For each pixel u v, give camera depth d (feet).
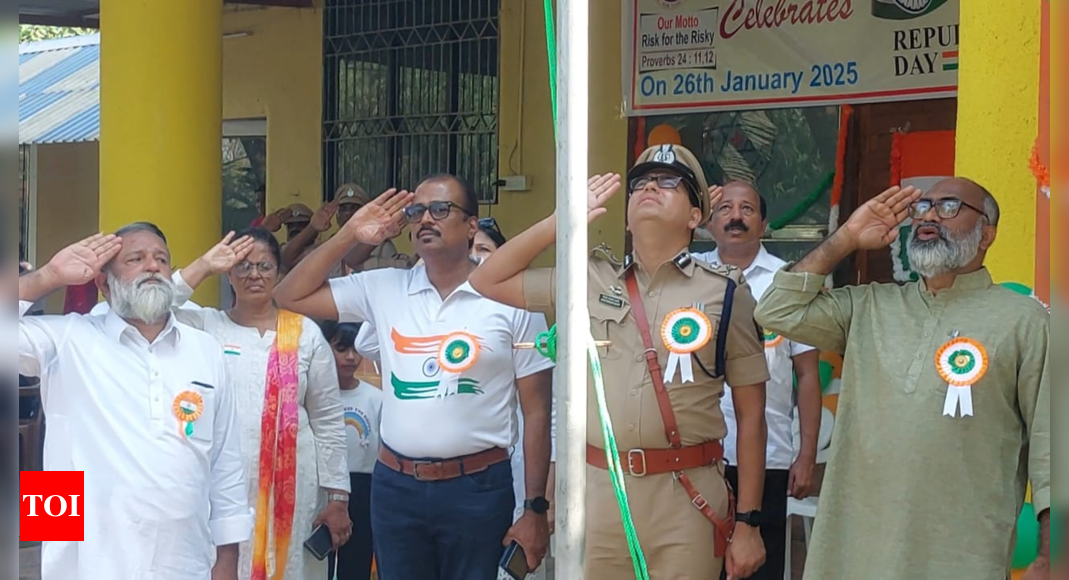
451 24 26.40
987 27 11.85
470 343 12.26
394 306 12.80
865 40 21.54
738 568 11.07
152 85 17.99
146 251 11.09
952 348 9.53
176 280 12.84
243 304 13.37
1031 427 9.29
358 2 28.12
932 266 9.61
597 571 11.02
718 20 22.95
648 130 23.90
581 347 7.36
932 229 9.72
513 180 25.40
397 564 12.59
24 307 10.85
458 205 12.42
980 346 9.43
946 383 9.47
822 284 10.27
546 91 24.80
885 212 10.04
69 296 25.45
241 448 12.95
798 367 14.24
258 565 12.89
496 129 25.73
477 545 12.35
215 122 18.62
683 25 23.29
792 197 22.67
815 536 10.03
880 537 9.63
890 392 9.71
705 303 10.93
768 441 13.92
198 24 18.20
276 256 13.50
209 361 11.53
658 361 10.84
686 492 10.84
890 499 9.59
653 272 11.17
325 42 28.78
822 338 10.34
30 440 18.47
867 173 22.07
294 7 29.07
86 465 10.91
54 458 10.95
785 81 22.41
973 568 9.35
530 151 25.21
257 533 12.91
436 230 12.35
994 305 9.62
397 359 12.60
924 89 21.04
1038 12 11.58
